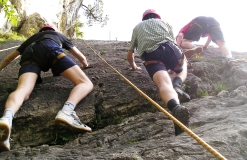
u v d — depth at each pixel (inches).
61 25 622.5
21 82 113.2
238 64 166.6
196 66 167.3
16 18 226.7
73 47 148.7
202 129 93.0
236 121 93.8
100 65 176.6
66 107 106.5
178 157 74.5
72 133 112.3
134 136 102.5
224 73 171.0
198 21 190.4
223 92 138.6
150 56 114.8
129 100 128.1
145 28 124.6
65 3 631.2
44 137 111.6
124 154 79.3
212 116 106.4
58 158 83.4
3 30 372.8
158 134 100.0
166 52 114.7
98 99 127.8
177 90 116.2
